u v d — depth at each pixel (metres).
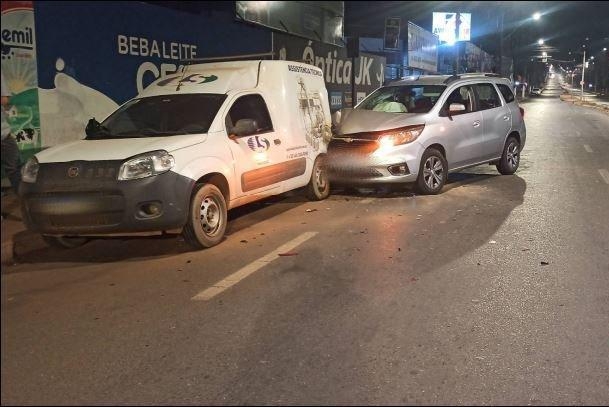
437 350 4.19
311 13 18.88
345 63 19.08
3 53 8.67
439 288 5.43
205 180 6.89
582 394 3.62
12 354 4.21
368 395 3.60
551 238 7.11
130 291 5.50
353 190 10.43
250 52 14.37
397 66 26.08
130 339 4.43
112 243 7.29
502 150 11.47
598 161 13.81
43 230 6.35
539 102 49.84
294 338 4.40
